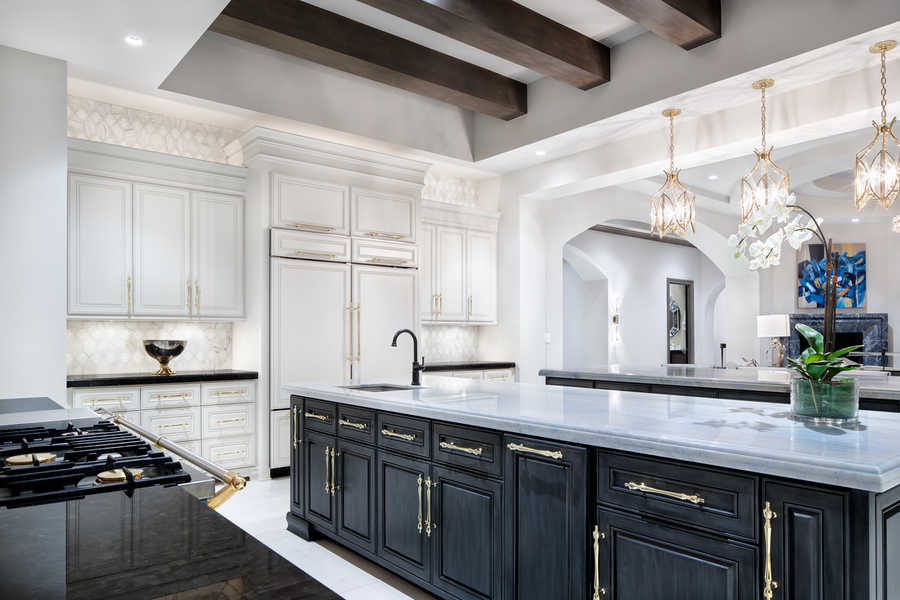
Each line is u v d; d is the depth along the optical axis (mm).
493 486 2180
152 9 2963
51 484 1051
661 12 3580
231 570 612
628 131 4969
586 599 1857
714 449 1551
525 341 6320
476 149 5902
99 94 4145
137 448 1378
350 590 2631
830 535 1368
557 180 5797
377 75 4539
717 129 4512
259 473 4484
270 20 3875
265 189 4559
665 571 1675
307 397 3283
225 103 4336
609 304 10133
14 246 3291
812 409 1912
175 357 4574
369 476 2795
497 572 2152
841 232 9750
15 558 648
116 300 4129
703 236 8609
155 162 4316
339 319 4906
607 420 1965
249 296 4676
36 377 3334
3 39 3242
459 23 3752
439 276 6000
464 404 2430
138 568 616
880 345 9430
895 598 1423
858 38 3330
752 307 8945
